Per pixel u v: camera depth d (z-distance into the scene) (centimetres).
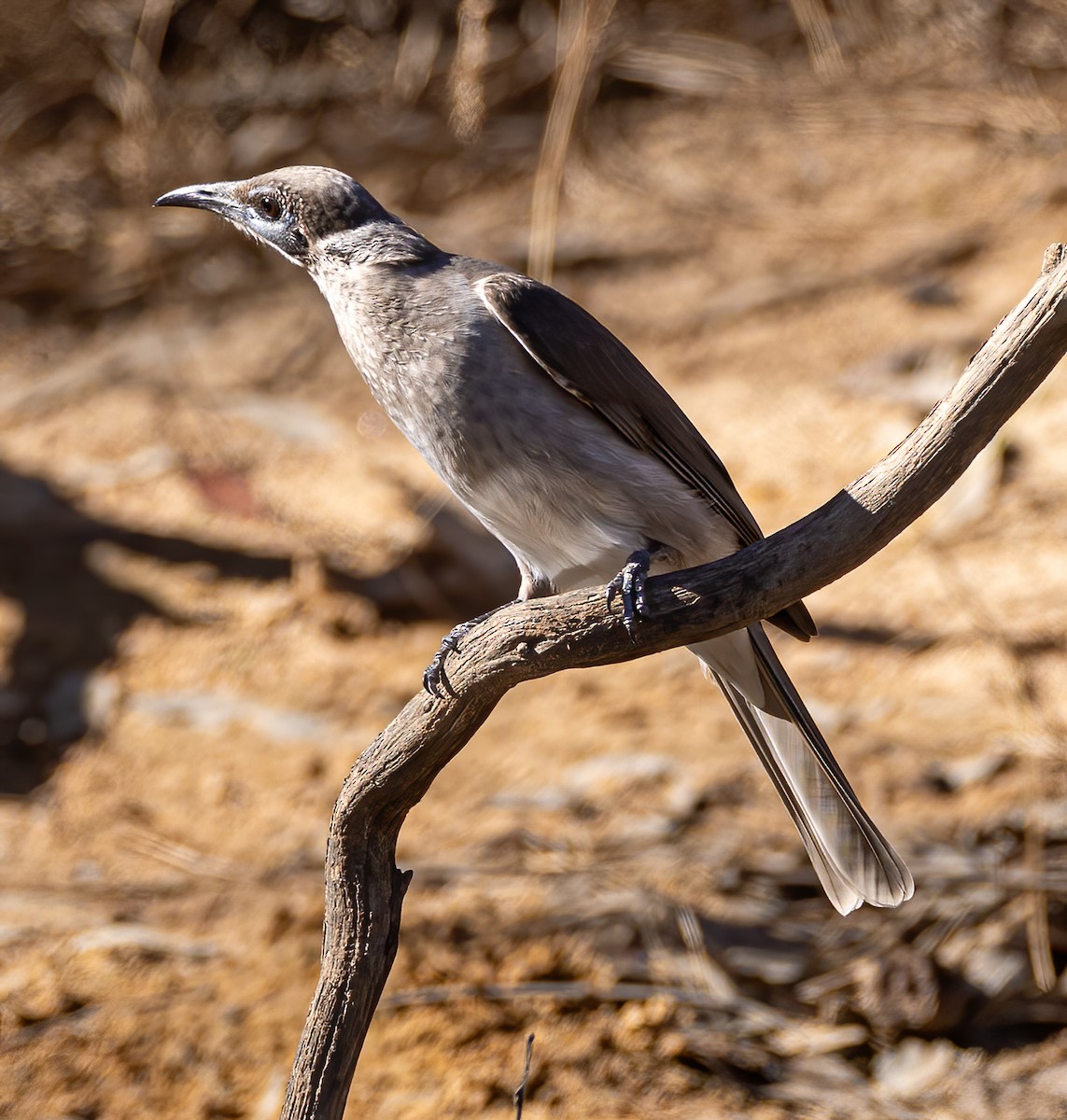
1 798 1116
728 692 666
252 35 2061
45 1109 768
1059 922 830
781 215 1725
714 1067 774
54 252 1855
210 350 1689
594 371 634
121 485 1448
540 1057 779
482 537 1323
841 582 1241
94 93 2072
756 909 884
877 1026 794
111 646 1259
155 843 1041
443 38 2006
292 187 666
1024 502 1266
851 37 1944
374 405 1580
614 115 1933
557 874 934
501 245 1742
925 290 1544
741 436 1419
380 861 526
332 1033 523
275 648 1247
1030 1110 732
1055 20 1880
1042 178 1678
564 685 1187
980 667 1091
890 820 938
